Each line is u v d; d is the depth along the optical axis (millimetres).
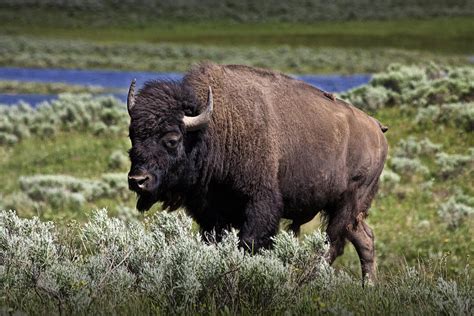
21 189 55312
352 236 30922
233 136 26438
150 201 25109
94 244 25406
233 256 20562
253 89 27438
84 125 80500
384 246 41312
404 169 56375
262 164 26797
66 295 19141
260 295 19594
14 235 22281
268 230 26797
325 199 29594
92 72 181000
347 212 30609
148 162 24094
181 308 18438
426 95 71125
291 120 27984
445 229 44688
